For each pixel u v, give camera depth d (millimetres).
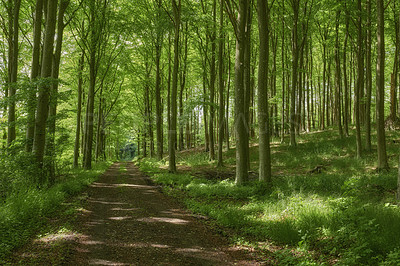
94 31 17656
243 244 5234
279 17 21750
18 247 4734
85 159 19328
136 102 34875
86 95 25156
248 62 13469
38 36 11828
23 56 18234
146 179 15750
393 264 3389
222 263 4410
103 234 5734
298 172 15625
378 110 13508
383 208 5754
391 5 18719
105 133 34969
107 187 12445
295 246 4855
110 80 23391
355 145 19250
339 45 21281
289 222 5641
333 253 4262
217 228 6258
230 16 11141
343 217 5246
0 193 7645
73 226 6109
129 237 5605
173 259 4547
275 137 27844
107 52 20266
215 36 18734
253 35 22141
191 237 5699
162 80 25469
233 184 11594
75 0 16062
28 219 6266
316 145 20859
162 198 10023
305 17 19047
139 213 7680
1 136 17516
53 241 5078
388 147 17641
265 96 10898
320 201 7125
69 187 10258
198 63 22031
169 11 17625
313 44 27297
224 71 23109
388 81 28641
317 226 5359
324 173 14352
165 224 6613
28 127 10992
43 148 10188
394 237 4172
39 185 9070
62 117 10836
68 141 11805
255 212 7289
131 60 22922
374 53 23797
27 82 9883
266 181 10664
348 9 16062
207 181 13242
